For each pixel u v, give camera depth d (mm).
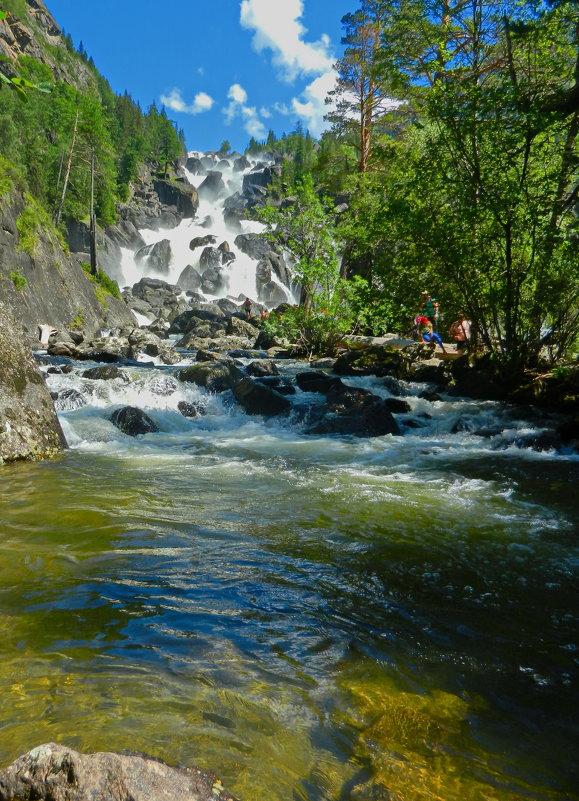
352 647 2398
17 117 56469
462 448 7570
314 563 3379
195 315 38469
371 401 9344
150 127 141625
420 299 12633
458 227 10508
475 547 3752
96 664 2111
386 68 13609
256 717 1829
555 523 4312
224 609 2689
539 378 11000
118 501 4504
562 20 10430
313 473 5828
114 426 7891
